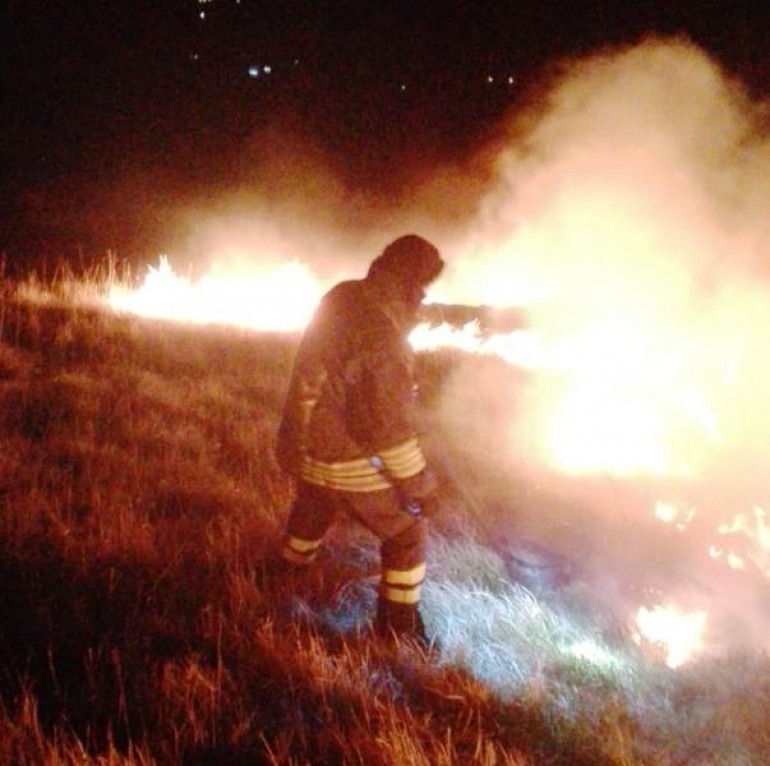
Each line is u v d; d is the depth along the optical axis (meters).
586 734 3.87
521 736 3.81
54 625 4.09
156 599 4.43
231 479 5.96
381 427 4.01
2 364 7.62
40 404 6.84
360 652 4.22
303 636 4.31
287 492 5.90
